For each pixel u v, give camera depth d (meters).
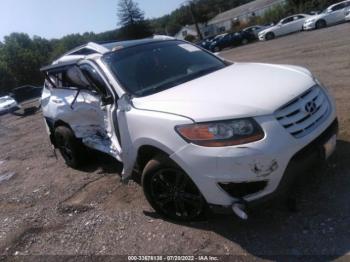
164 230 3.81
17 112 21.02
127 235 3.89
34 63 62.28
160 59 4.69
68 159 6.25
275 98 3.27
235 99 3.32
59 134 6.02
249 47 28.83
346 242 3.05
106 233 4.03
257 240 3.33
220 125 3.13
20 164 7.53
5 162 8.00
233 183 3.11
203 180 3.23
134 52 4.75
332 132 3.50
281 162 3.06
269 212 3.64
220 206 3.26
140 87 4.23
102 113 4.66
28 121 14.63
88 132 5.29
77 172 6.09
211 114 3.21
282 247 3.17
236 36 35.41
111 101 4.27
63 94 5.68
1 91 55.84
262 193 3.12
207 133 3.16
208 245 3.43
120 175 5.48
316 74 8.90
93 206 4.73
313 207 3.55
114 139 4.47
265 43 28.00
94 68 4.59
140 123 3.69
